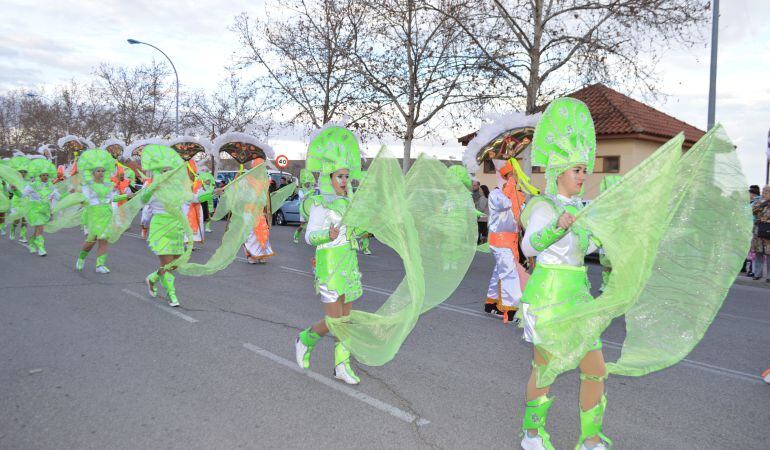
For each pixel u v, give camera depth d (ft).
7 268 32.30
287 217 70.64
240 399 13.84
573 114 10.53
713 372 17.03
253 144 37.06
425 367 16.74
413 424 12.63
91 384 14.62
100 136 157.99
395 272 35.55
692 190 10.84
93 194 30.58
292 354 17.51
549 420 13.15
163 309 23.13
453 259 14.49
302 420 12.70
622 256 9.55
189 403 13.52
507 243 22.47
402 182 13.14
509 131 22.21
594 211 9.38
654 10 51.70
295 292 27.66
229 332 19.90
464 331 21.16
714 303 10.84
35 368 15.74
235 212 22.48
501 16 56.29
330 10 75.31
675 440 12.18
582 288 10.28
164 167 24.39
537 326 10.05
